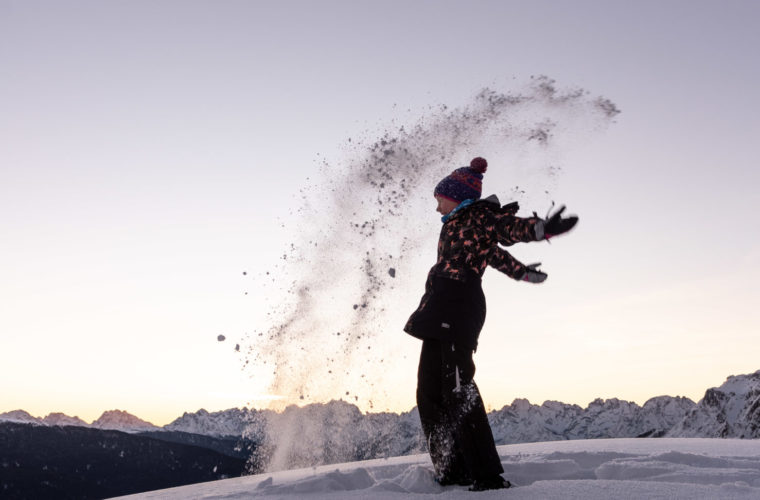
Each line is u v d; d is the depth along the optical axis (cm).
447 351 254
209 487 319
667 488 216
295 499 244
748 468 280
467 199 276
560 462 294
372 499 231
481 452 243
